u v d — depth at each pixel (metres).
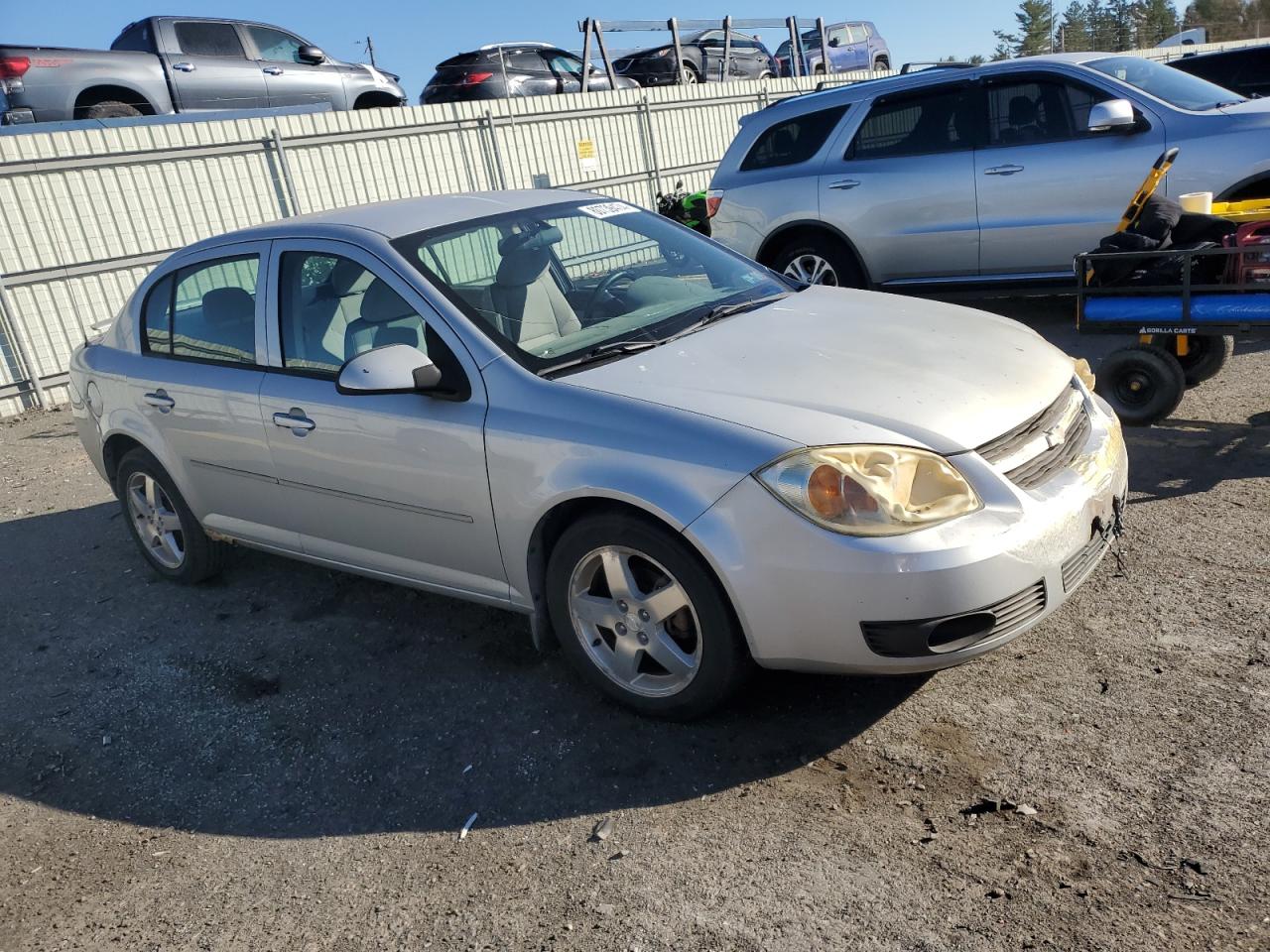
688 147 17.66
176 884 2.89
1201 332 4.91
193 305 4.50
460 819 2.98
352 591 4.73
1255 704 2.93
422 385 3.38
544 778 3.11
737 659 3.02
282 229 4.19
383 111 13.37
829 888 2.48
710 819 2.80
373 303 3.74
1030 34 81.69
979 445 2.93
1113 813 2.59
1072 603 3.67
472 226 3.98
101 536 6.06
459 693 3.68
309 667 4.05
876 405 2.98
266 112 13.16
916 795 2.77
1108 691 3.11
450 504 3.51
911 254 7.89
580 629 3.36
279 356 4.06
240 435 4.17
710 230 8.97
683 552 2.97
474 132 14.41
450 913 2.60
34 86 11.85
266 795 3.25
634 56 20.16
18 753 3.73
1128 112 6.55
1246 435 5.06
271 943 2.59
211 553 4.88
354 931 2.59
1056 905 2.31
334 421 3.76
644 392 3.15
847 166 8.05
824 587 2.77
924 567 2.70
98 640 4.61
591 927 2.47
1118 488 3.31
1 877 3.03
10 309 10.32
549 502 3.19
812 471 2.78
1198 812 2.54
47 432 9.41
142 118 11.30
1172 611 3.52
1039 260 7.39
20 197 10.42
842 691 3.32
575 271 4.00
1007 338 3.61
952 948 2.24
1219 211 5.78
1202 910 2.24
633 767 3.09
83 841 3.16
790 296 4.12
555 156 15.48
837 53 23.83
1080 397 3.50
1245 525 4.10
